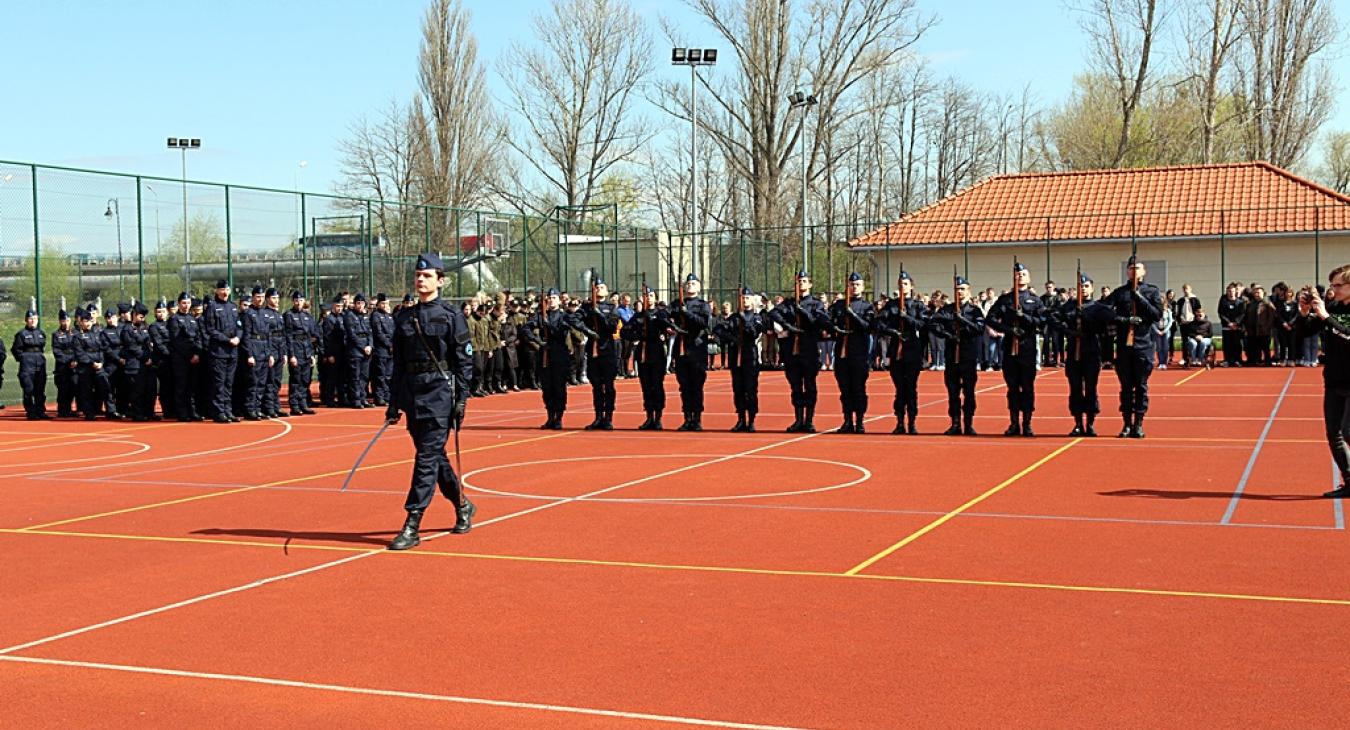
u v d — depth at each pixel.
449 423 10.04
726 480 13.20
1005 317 17.33
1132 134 62.81
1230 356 32.44
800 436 17.91
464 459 15.43
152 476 14.41
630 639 6.91
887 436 17.72
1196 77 51.41
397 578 8.58
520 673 6.31
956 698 5.80
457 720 5.61
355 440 18.64
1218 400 22.58
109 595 8.20
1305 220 38.97
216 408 22.05
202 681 6.26
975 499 11.63
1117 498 11.54
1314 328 15.34
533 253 38.50
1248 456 14.46
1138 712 5.56
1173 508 10.93
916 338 17.83
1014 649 6.59
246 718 5.68
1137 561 8.74
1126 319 16.55
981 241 41.50
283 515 11.34
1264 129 53.28
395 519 11.05
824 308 18.56
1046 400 23.78
